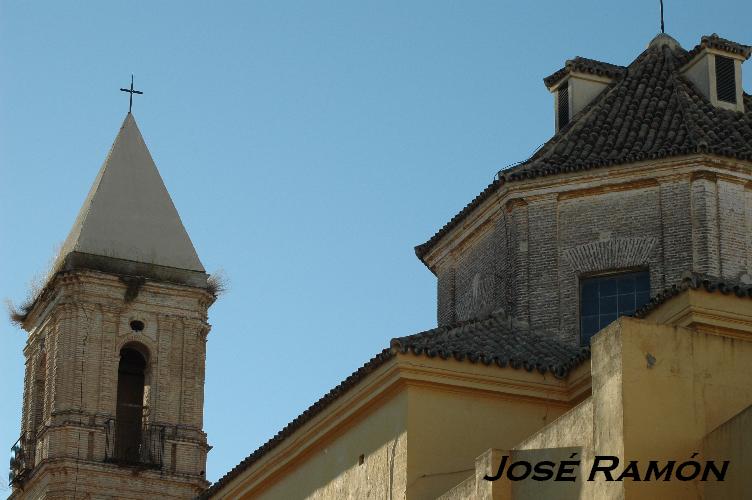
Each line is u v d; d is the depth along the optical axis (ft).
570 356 109.19
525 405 104.73
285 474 118.01
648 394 79.20
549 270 119.65
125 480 198.49
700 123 122.21
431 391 102.83
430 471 100.89
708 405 79.97
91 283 205.57
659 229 117.08
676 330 80.84
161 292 208.74
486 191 124.67
